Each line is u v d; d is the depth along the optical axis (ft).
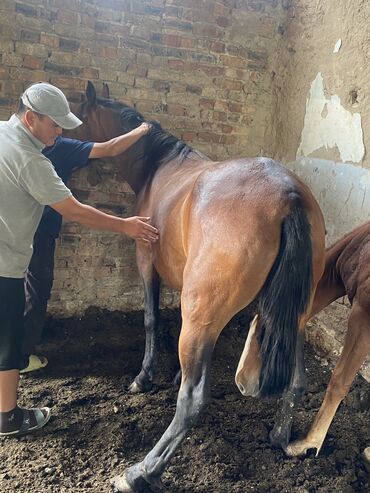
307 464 5.94
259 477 5.75
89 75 9.10
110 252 10.02
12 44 8.43
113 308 10.34
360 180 8.33
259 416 6.97
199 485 5.56
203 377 5.00
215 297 4.90
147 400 7.21
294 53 10.00
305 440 6.08
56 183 5.54
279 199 4.86
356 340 6.01
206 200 5.26
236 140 10.64
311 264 4.84
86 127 8.59
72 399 7.14
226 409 7.09
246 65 10.27
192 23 9.57
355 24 8.28
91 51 9.00
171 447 5.08
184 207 5.71
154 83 9.61
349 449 6.29
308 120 9.64
